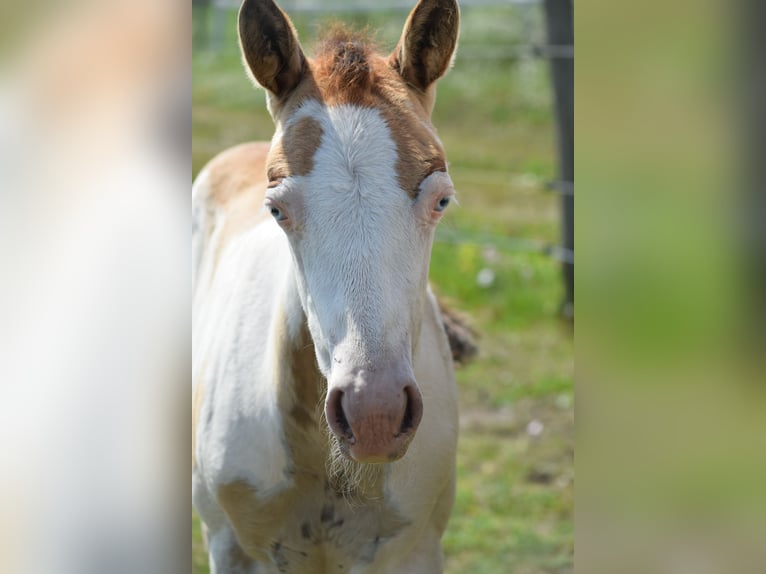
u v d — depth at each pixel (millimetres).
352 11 8352
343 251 1571
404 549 2170
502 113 8898
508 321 5340
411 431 1574
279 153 1701
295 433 2012
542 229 6230
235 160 3064
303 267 1672
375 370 1528
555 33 5395
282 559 2184
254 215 2664
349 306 1549
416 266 1637
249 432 2109
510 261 5836
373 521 2094
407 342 1599
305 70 1856
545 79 9539
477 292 5598
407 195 1625
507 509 3738
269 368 2061
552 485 3908
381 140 1652
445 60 1881
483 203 6746
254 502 2123
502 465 4043
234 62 9633
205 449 2205
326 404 1579
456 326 2805
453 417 2271
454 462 2279
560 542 3518
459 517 3686
